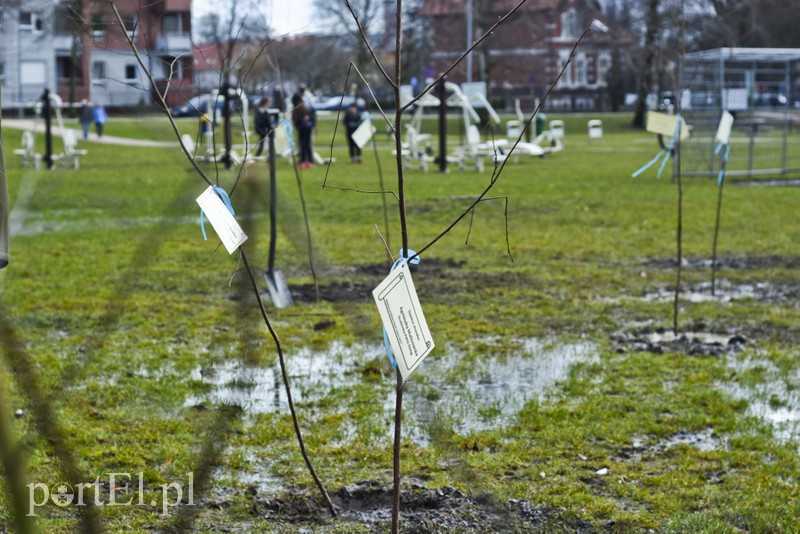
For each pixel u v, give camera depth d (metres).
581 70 76.75
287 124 8.91
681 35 11.76
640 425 6.27
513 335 8.80
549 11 63.94
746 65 27.80
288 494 5.08
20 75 39.28
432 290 10.80
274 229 9.45
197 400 6.75
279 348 4.76
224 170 14.33
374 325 8.62
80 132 41.81
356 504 5.05
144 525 4.72
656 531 4.68
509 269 12.15
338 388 7.05
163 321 9.07
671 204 18.97
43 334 8.51
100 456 5.60
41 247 13.41
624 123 61.91
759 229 15.53
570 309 9.88
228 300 10.02
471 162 30.05
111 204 18.69
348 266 12.01
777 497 5.11
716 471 5.52
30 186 20.92
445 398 6.89
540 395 6.96
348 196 20.20
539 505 4.96
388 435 6.05
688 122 24.75
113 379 7.20
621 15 66.62
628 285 11.16
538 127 42.22
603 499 5.06
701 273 11.91
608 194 20.91
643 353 8.10
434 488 5.15
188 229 15.28
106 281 11.00
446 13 56.59
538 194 20.84
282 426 6.18
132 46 4.46
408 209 18.14
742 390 7.09
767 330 8.99
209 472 5.18
